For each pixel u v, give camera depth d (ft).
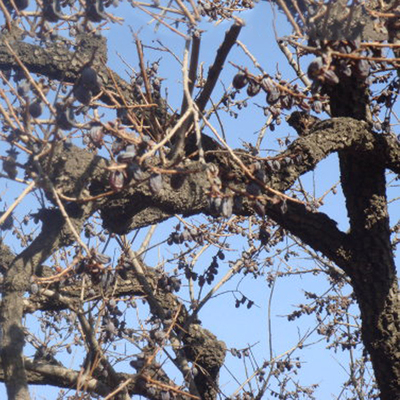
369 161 21.21
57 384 21.25
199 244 21.34
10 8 12.35
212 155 19.79
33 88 12.45
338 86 21.24
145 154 11.21
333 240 21.29
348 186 21.89
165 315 21.49
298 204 20.92
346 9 12.07
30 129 12.32
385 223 21.56
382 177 21.71
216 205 12.03
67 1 13.08
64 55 22.24
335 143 20.04
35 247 15.98
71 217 16.39
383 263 21.26
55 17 11.98
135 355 17.03
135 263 24.07
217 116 16.84
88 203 16.56
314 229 21.13
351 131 20.40
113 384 19.94
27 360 20.06
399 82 20.38
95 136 11.72
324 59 12.03
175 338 22.59
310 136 19.85
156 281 24.95
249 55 13.38
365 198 21.50
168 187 17.25
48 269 20.33
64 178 15.70
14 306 15.23
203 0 19.12
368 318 21.26
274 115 14.74
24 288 15.53
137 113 19.16
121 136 11.57
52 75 22.34
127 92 20.16
